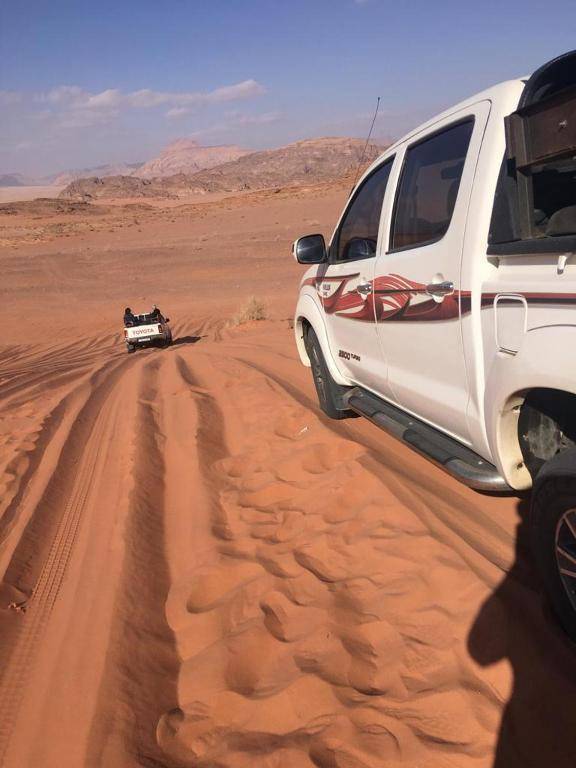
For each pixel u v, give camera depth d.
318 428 5.46
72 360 20.58
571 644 2.59
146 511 4.77
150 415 7.46
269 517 4.22
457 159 3.31
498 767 2.21
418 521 3.65
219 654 3.00
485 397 2.97
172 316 29.70
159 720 2.73
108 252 55.38
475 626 2.82
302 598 3.29
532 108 2.43
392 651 2.80
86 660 3.19
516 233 2.66
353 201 4.79
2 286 43.00
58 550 4.64
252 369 8.74
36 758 2.67
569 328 2.36
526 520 3.57
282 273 39.56
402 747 2.34
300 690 2.67
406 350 3.84
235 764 2.42
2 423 9.09
